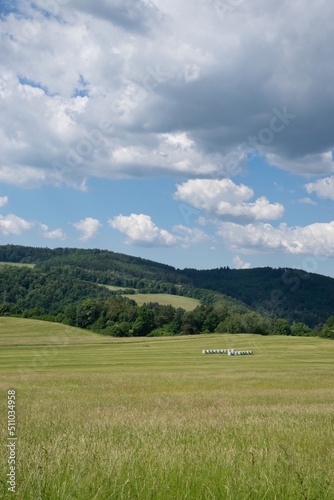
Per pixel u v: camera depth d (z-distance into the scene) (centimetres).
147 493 560
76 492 555
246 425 1302
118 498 549
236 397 2717
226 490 572
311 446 941
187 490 572
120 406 2223
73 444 889
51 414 1842
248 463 702
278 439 1031
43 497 541
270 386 3644
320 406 2122
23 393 2905
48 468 621
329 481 623
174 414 1797
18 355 7050
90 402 2434
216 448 859
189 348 9000
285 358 7200
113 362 6325
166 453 766
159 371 4991
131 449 817
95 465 650
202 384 3731
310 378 4219
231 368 5469
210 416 1698
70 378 4047
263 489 584
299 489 584
